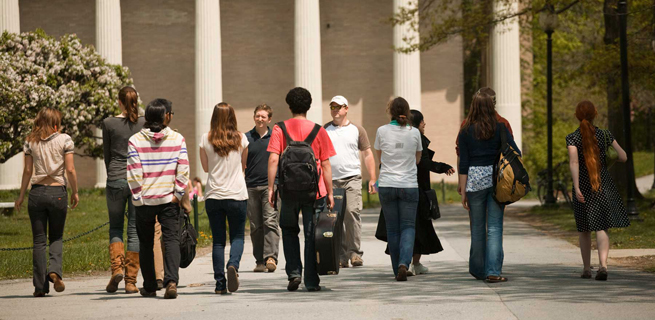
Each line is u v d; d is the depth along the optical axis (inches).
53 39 1502.2
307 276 498.0
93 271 697.6
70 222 1366.9
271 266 637.3
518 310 404.5
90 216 1499.8
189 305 449.4
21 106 1330.0
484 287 497.4
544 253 739.4
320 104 2429.9
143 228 481.4
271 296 479.8
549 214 1333.7
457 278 553.9
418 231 575.2
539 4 1406.3
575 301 430.9
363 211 1625.2
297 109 497.4
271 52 2669.8
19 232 1213.1
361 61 2672.2
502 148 516.1
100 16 2367.1
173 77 2647.6
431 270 617.3
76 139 1523.1
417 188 547.2
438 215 576.7
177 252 480.7
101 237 1103.0
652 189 2086.6
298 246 502.3
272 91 2667.3
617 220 530.0
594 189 529.7
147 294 493.0
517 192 507.2
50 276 511.2
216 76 2413.9
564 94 2743.6
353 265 658.8
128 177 470.9
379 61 2674.7
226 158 490.6
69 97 1446.9
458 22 1416.1
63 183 522.6
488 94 526.0
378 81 2669.8
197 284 562.9
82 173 2615.7
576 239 885.8
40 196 513.0
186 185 481.4
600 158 537.3
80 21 2623.0
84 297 500.1
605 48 1352.1
